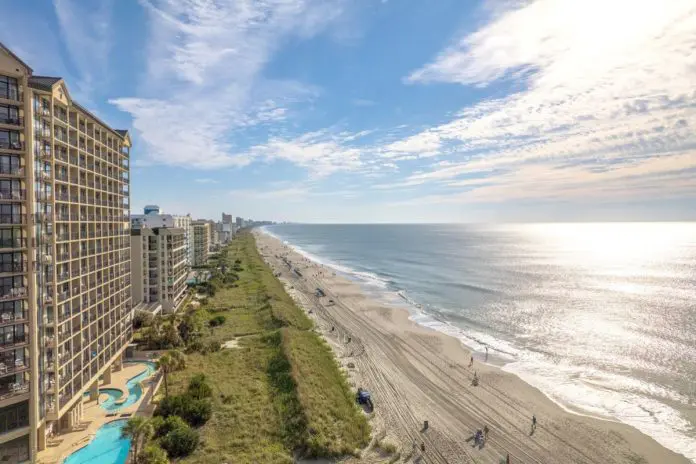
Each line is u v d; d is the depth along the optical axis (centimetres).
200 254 17012
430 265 18550
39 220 3441
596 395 5131
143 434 3641
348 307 10062
